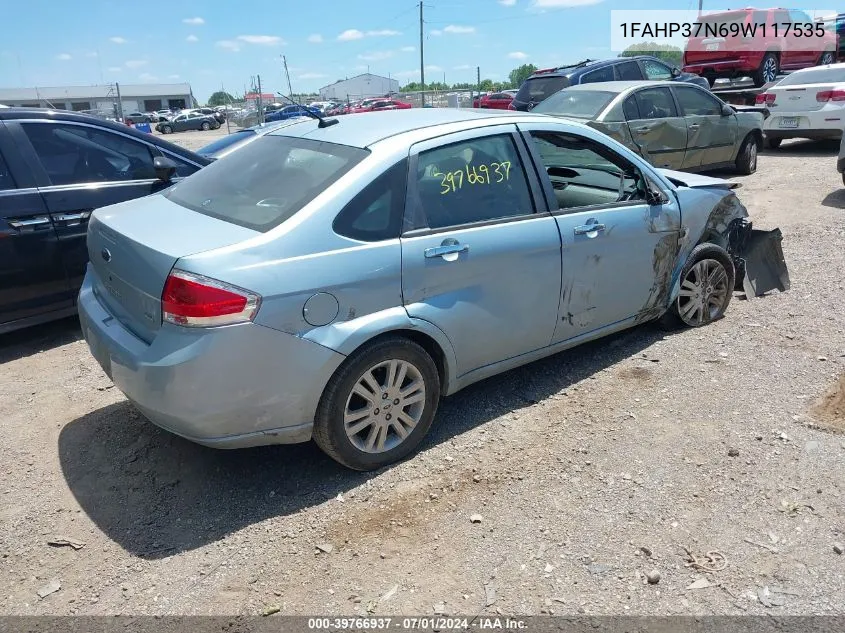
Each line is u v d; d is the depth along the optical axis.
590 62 12.67
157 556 2.89
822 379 4.11
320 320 3.03
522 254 3.69
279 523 3.06
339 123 3.84
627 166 4.42
